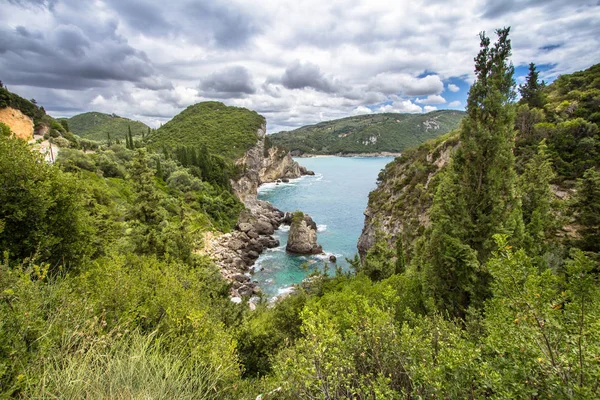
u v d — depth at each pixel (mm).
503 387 3334
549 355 3486
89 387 3826
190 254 23891
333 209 83125
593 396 2920
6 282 4738
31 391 3498
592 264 3529
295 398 4465
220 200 68812
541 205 17172
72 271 9578
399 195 45469
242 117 159500
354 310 5883
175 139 133125
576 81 43844
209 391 4941
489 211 12164
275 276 42719
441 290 12227
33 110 64688
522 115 33719
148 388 4047
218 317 11617
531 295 3705
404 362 4660
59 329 4492
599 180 16703
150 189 24609
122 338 4727
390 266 22672
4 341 3723
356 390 4137
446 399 3613
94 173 46844
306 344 4625
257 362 12594
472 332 6359
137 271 9109
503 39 11844
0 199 8648
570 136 29031
